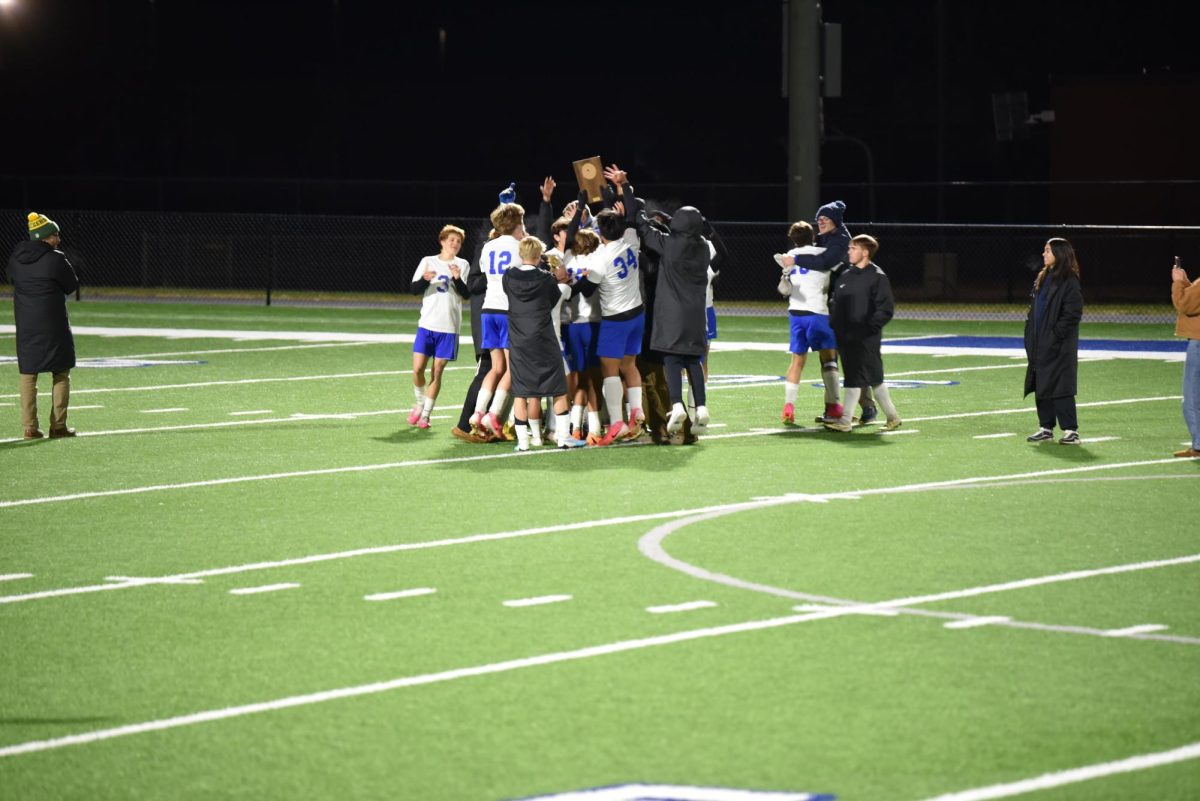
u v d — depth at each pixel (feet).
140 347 209.05
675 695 59.16
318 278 350.23
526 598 73.82
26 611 72.08
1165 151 321.11
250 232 401.29
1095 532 88.38
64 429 126.41
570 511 95.04
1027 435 126.62
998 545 85.05
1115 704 58.08
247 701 58.85
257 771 51.78
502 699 58.80
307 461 114.21
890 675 61.62
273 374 175.32
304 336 227.61
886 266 334.03
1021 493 100.53
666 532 88.69
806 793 49.60
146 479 106.83
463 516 93.66
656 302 118.01
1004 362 189.67
